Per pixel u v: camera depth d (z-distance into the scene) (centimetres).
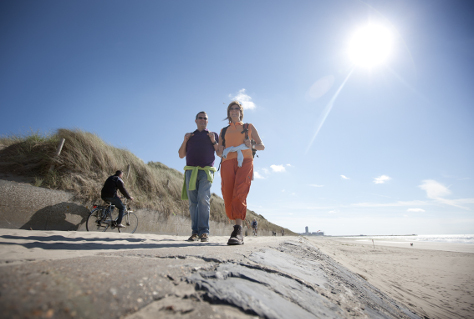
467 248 2461
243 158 303
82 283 71
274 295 104
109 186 558
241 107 345
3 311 48
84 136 713
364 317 138
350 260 809
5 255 121
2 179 514
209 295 82
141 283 80
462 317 312
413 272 732
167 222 855
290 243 398
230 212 306
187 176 387
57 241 222
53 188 549
